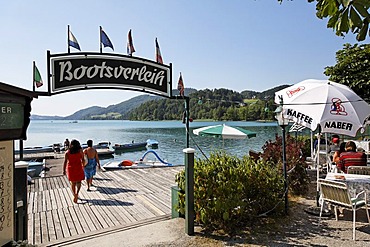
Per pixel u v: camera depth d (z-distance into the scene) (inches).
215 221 176.9
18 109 93.0
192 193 165.2
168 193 273.0
